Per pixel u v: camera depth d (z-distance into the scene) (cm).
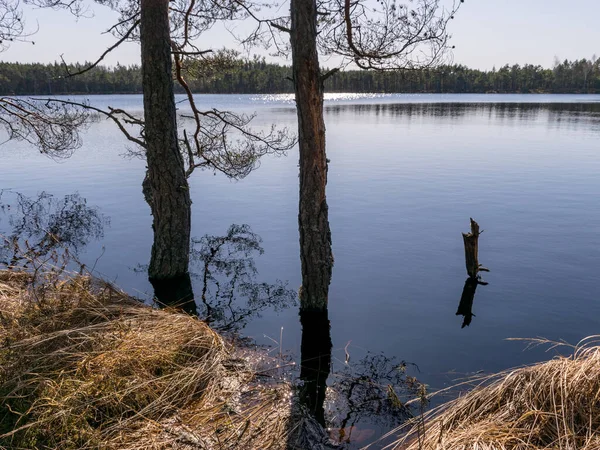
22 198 1373
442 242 1001
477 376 492
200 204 1371
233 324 614
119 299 569
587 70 16425
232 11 779
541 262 870
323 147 605
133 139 732
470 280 788
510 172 1848
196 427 355
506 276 802
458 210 1270
